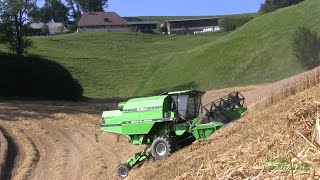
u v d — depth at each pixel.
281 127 8.68
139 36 102.88
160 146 18.36
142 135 19.73
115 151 25.05
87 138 28.72
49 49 83.62
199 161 12.27
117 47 89.75
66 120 33.97
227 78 52.00
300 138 6.15
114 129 20.41
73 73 70.06
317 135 4.98
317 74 16.31
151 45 92.88
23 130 30.73
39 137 29.27
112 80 68.31
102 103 45.47
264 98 19.38
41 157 25.33
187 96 19.12
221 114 18.33
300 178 4.29
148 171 16.25
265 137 8.20
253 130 11.80
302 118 8.29
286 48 50.44
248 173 5.15
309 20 55.78
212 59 59.25
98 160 23.55
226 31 107.75
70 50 86.06
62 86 51.47
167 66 69.75
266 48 53.69
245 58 54.50
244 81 48.22
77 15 167.50
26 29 60.28
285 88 17.48
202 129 18.12
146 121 19.52
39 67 51.25
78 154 25.59
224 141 13.12
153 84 63.47
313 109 8.59
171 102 19.34
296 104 10.97
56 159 24.81
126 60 78.56
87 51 85.94
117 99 52.41
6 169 23.12
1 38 58.84
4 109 37.94
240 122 15.20
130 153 23.95
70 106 41.09
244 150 7.26
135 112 19.86
